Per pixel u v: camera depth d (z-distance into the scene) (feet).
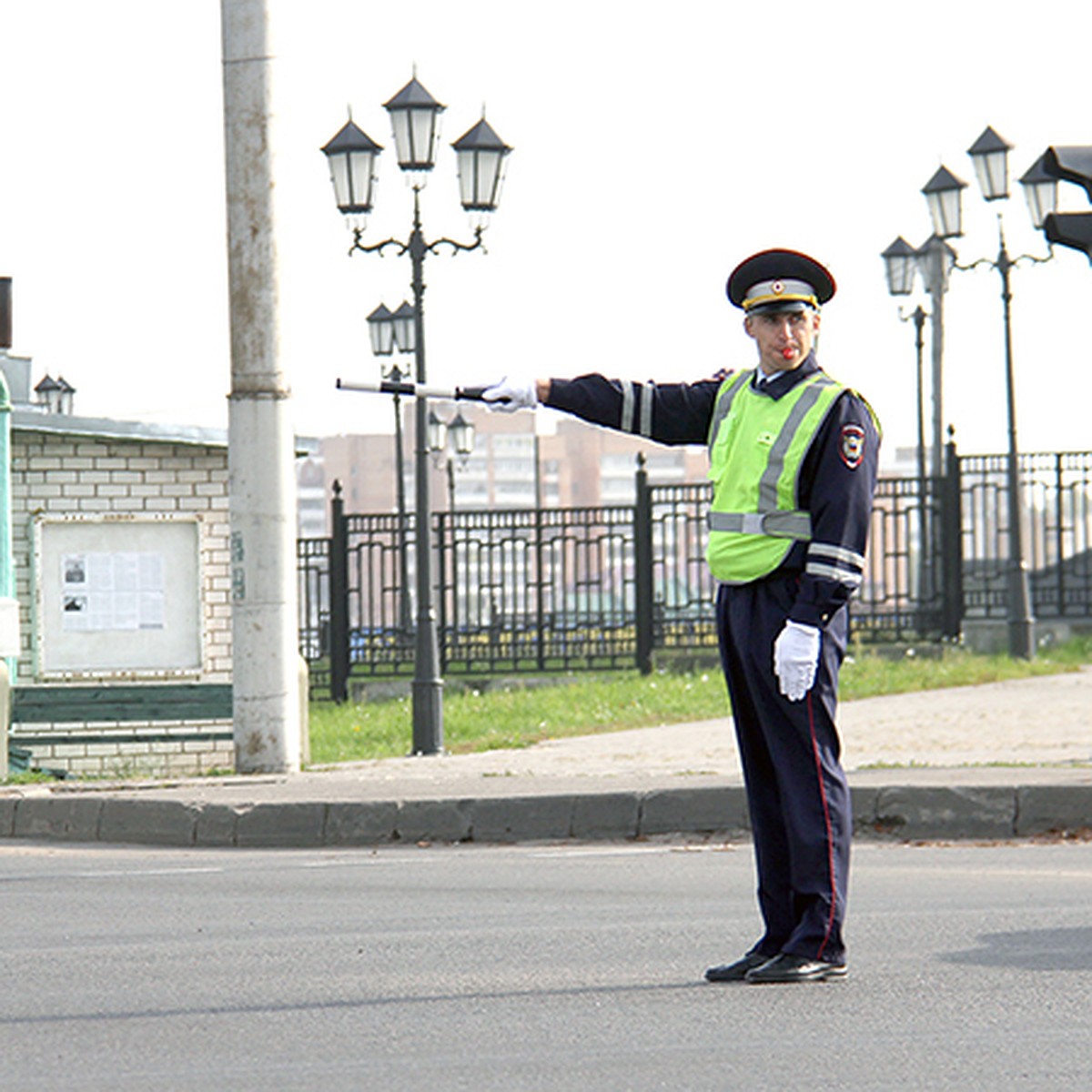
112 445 105.29
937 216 172.65
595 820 77.10
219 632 106.32
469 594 168.96
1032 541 179.32
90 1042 38.88
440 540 169.07
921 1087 33.68
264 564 96.27
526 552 168.76
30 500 104.47
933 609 172.55
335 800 79.05
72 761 104.63
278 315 96.58
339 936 52.44
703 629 169.27
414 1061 36.42
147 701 105.19
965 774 80.02
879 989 42.75
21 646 104.22
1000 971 44.91
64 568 104.78
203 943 51.88
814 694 43.52
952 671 150.82
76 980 46.19
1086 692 134.00
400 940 51.55
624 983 44.37
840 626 44.19
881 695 140.56
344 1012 41.52
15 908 59.57
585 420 45.37
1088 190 87.25
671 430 45.42
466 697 152.15
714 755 102.47
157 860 73.92
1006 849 70.54
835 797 43.86
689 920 54.24
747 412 44.21
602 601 168.25
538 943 50.57
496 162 120.16
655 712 133.80
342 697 164.35
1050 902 56.13
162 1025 40.55
